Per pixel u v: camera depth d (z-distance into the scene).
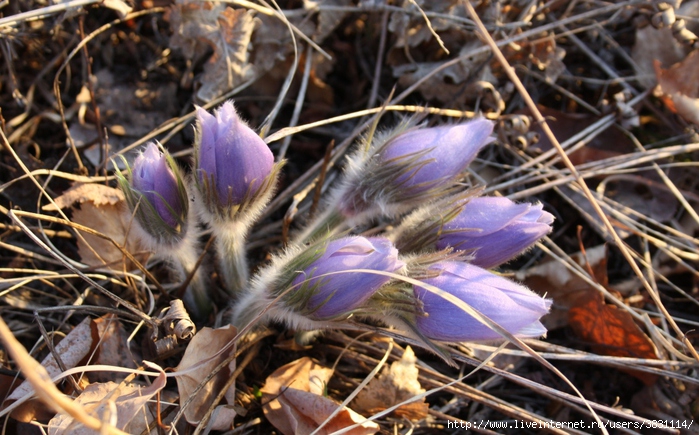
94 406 0.18
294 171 0.29
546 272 0.26
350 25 0.30
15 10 0.26
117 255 0.24
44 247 0.20
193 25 0.27
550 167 0.29
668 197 0.29
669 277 0.28
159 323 0.20
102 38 0.28
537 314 0.18
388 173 0.21
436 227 0.21
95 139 0.26
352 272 0.18
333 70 0.30
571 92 0.31
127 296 0.24
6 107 0.27
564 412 0.24
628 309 0.24
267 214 0.26
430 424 0.22
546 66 0.30
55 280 0.24
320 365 0.23
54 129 0.27
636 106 0.30
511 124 0.29
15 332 0.22
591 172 0.27
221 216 0.20
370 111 0.26
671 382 0.24
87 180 0.24
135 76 0.28
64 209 0.25
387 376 0.22
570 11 0.31
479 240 0.21
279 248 0.26
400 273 0.18
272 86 0.30
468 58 0.29
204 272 0.25
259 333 0.23
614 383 0.25
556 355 0.23
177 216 0.20
